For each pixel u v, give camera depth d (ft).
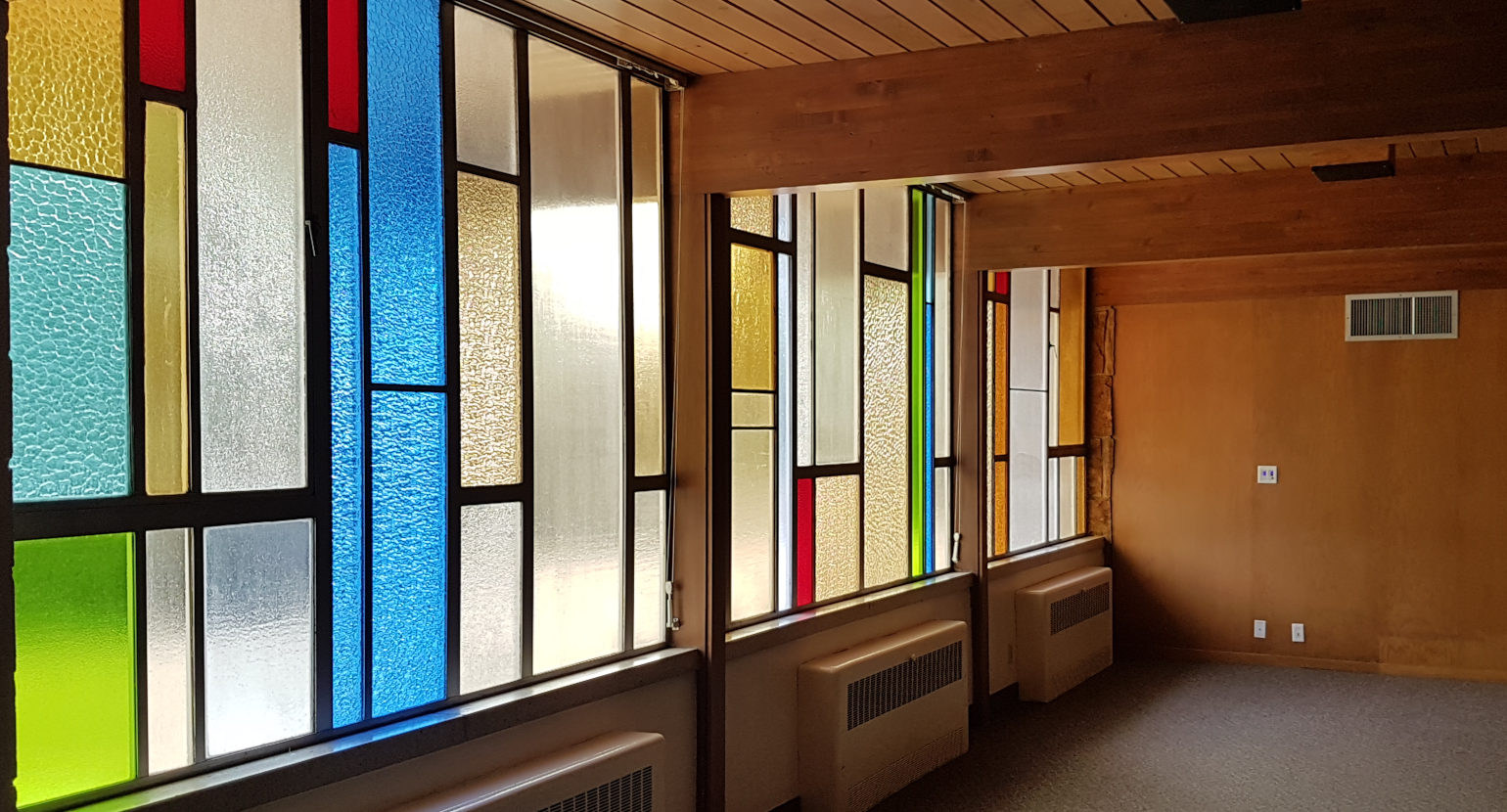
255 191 8.42
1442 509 22.99
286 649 8.65
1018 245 18.86
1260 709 20.57
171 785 7.78
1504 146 15.02
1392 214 15.96
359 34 9.17
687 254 12.67
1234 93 10.17
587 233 11.55
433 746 9.37
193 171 7.99
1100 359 25.67
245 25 8.36
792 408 15.15
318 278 8.82
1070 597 22.20
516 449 10.69
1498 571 22.61
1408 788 16.24
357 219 9.16
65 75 7.27
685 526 12.80
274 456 8.55
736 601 14.02
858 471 16.79
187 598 7.99
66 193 7.28
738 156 12.35
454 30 10.02
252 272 8.40
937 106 11.40
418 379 9.69
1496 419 22.56
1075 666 22.44
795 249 15.20
